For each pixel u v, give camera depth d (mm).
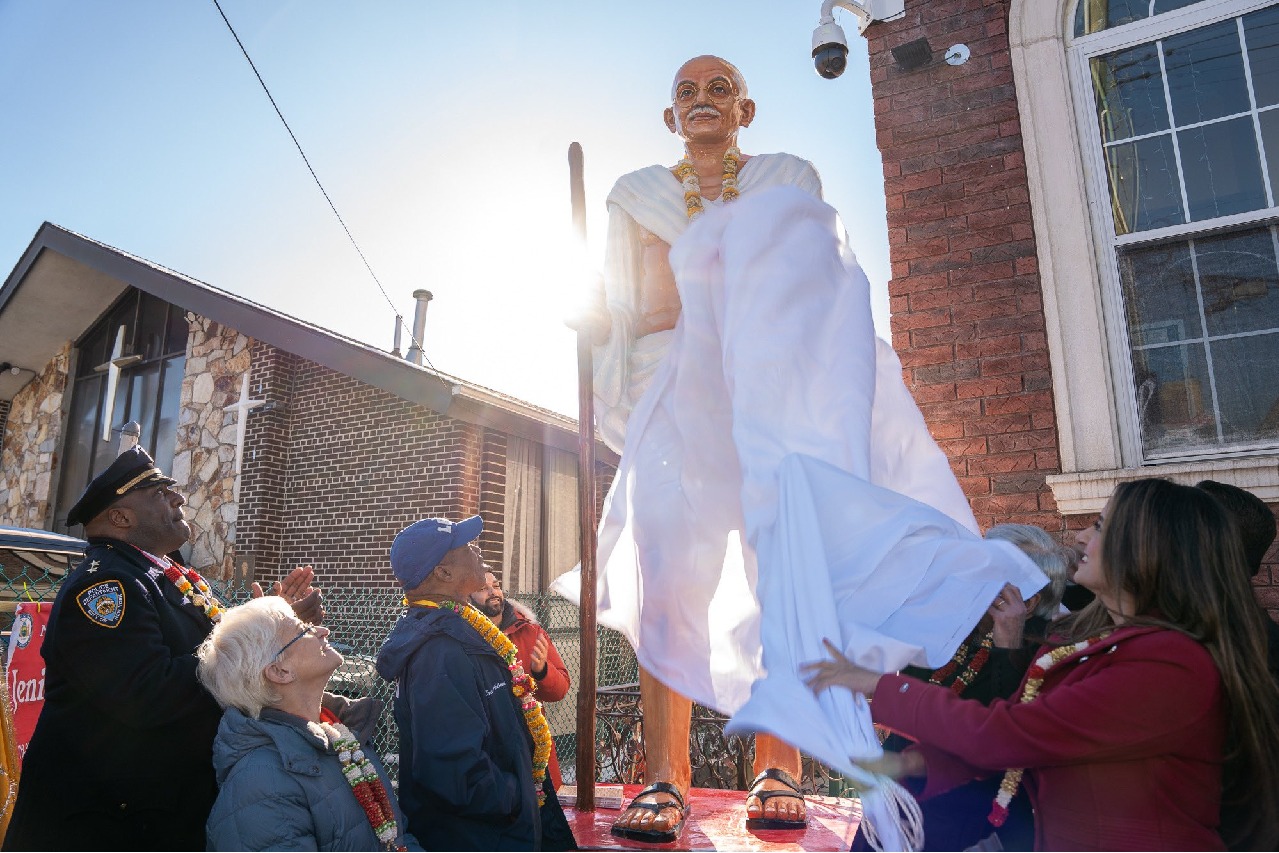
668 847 2258
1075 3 4363
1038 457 4012
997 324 4191
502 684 2393
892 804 1552
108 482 2463
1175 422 3871
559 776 3641
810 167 2895
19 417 13875
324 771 2035
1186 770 1466
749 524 2020
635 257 2963
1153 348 3977
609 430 2941
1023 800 1849
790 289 2260
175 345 12281
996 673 1898
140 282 11305
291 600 2881
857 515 1850
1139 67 4199
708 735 5492
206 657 2162
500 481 9547
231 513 10555
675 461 2586
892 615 1752
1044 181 4219
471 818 2205
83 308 13055
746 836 2357
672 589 2539
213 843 1915
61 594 2275
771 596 1791
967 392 4191
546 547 10023
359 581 9664
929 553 1791
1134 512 1662
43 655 2279
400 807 2320
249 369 10891
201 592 2574
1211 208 3961
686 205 2832
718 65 2943
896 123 4586
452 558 2574
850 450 2043
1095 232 4137
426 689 2270
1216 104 4023
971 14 4516
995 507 4051
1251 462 3514
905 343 4352
